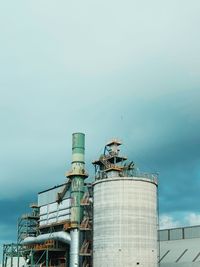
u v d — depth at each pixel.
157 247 72.00
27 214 99.31
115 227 69.69
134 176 75.44
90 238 78.69
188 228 92.56
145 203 71.38
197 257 81.94
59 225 88.75
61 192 88.25
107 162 79.88
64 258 85.38
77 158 83.94
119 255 68.31
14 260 102.00
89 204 79.81
